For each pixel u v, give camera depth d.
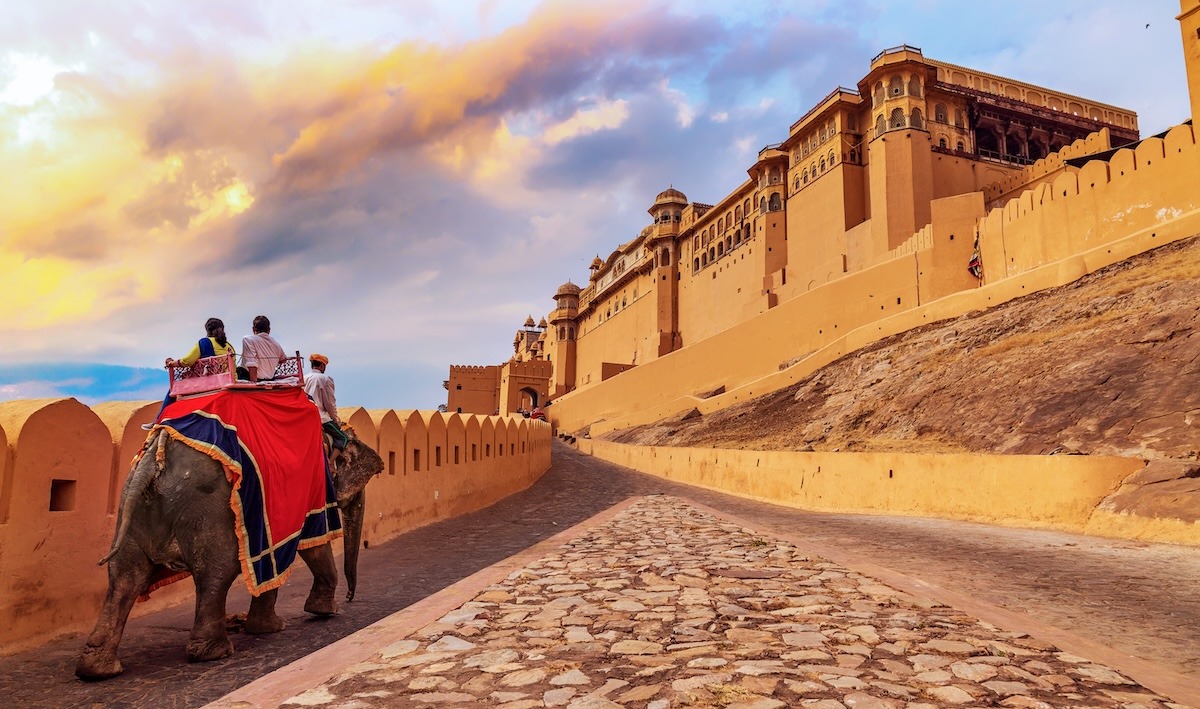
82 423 6.23
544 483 25.52
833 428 29.14
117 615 4.82
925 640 4.77
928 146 42.72
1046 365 23.05
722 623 5.25
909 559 9.84
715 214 61.22
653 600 6.08
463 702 3.63
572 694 3.72
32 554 5.65
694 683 3.86
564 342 92.81
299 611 7.04
